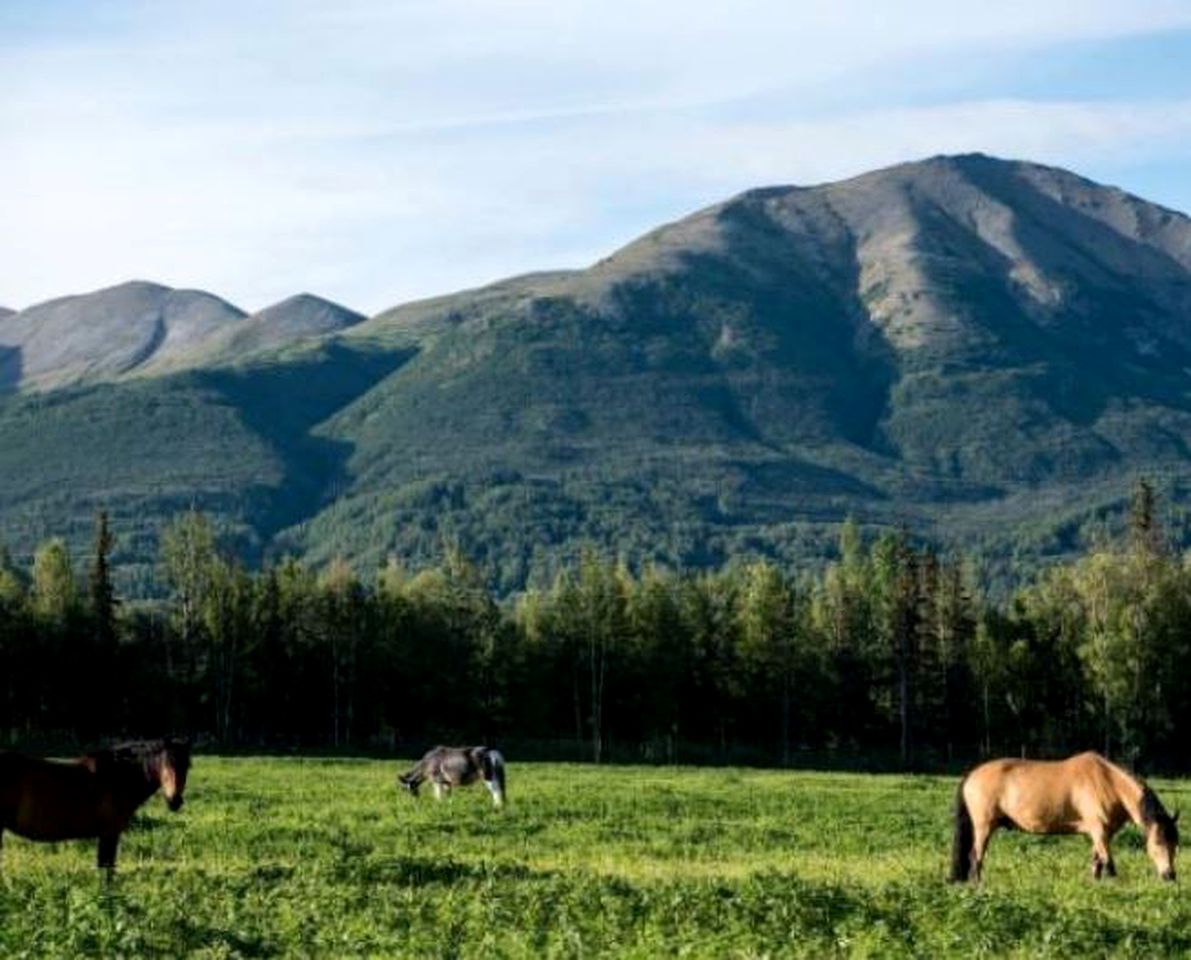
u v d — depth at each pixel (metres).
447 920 19.89
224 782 53.38
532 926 19.59
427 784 54.31
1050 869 29.34
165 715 104.12
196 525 108.88
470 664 108.81
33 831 22.95
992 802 26.80
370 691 109.31
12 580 106.75
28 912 19.42
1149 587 103.06
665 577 127.94
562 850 33.28
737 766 103.94
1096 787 26.55
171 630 109.62
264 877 23.44
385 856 26.12
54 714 101.50
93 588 101.94
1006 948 19.02
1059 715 110.38
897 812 46.50
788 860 32.03
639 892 21.81
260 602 108.12
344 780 57.47
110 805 23.42
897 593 109.06
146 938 18.06
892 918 20.45
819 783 64.88
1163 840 26.08
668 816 43.69
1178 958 18.97
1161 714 100.75
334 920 19.77
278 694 108.50
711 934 19.16
